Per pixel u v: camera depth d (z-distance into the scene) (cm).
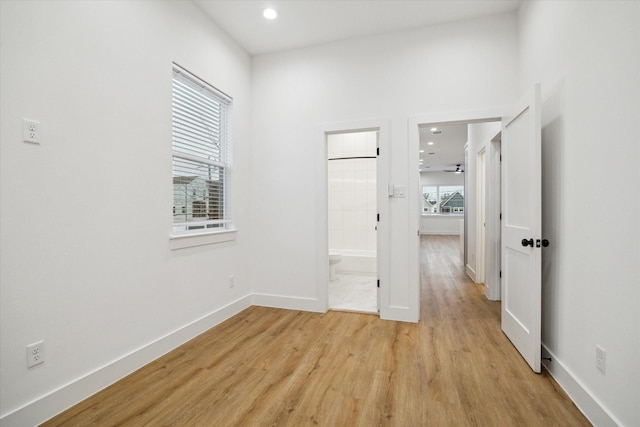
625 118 133
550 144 208
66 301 168
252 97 355
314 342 252
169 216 240
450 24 292
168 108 239
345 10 276
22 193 150
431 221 1374
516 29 276
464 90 288
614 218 141
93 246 183
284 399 176
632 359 129
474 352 233
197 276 270
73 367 172
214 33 292
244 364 216
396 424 155
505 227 263
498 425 153
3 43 142
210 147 296
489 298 377
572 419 157
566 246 186
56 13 163
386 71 309
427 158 1062
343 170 545
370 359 223
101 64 187
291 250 341
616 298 139
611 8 142
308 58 335
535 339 202
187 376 201
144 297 218
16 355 147
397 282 304
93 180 183
